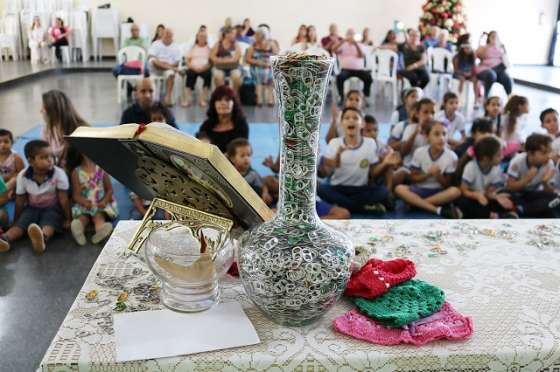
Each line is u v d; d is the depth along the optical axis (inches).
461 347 39.0
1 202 108.1
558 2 468.4
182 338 39.1
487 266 51.3
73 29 430.0
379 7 446.0
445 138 126.7
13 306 83.8
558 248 55.4
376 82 317.7
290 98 36.9
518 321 42.4
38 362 71.0
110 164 43.1
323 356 37.7
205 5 440.5
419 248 54.9
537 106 294.5
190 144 35.7
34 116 237.3
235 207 41.5
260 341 39.3
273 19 445.1
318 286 38.6
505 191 122.8
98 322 41.3
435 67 304.5
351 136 123.6
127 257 51.7
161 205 43.7
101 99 289.0
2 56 435.5
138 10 441.1
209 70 271.6
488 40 296.8
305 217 40.0
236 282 47.9
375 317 40.9
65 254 100.8
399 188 126.6
